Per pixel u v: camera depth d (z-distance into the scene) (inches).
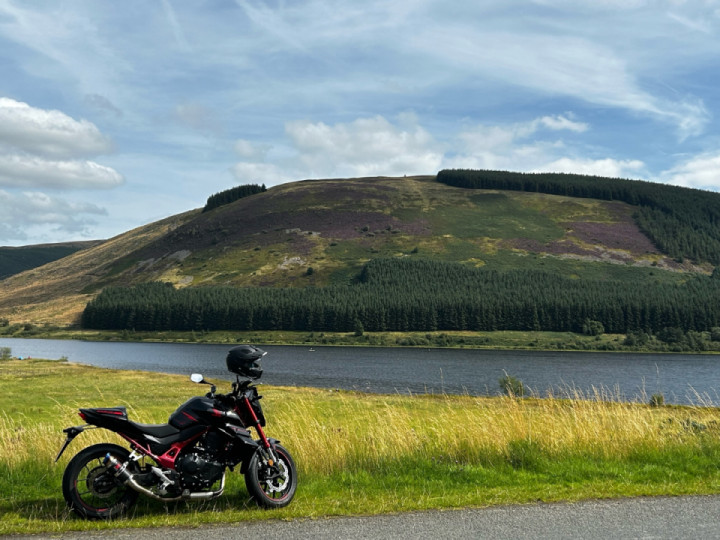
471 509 304.5
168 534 255.1
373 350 7199.8
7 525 263.9
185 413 309.0
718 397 2817.4
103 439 476.7
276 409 1138.0
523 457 431.8
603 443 458.9
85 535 253.0
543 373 4443.9
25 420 1018.1
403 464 414.3
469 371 4520.2
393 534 259.6
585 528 272.5
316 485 360.2
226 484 354.6
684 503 319.6
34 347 7436.0
